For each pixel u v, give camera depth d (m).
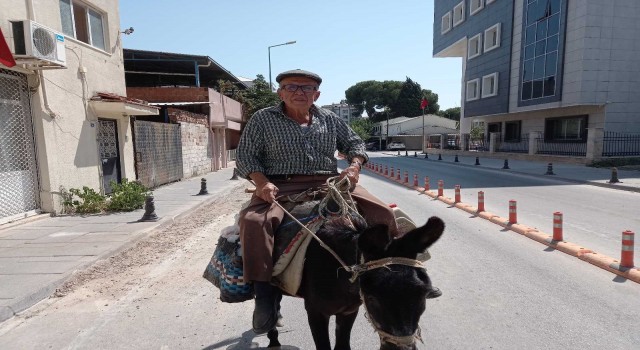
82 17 11.19
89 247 6.97
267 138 3.02
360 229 2.56
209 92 21.78
